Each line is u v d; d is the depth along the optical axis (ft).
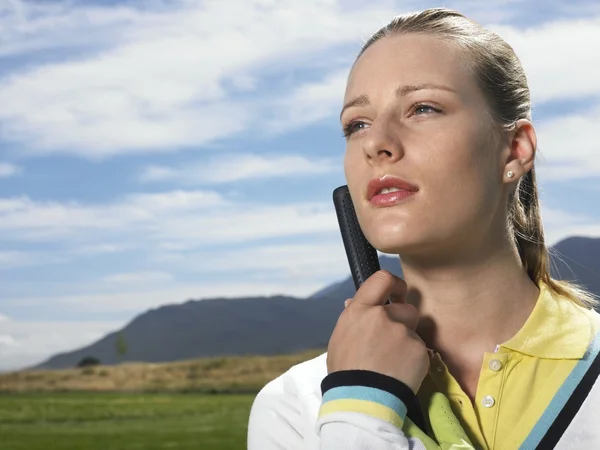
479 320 3.74
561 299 3.95
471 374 3.73
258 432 4.20
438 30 3.68
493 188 3.60
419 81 3.51
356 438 3.27
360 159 3.62
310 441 3.89
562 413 3.54
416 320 3.69
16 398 105.50
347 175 3.74
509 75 3.75
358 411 3.33
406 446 3.27
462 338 3.77
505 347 3.66
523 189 4.09
